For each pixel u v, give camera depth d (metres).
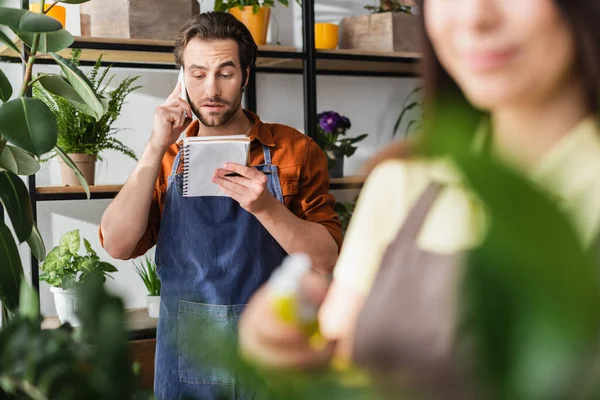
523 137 0.35
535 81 0.35
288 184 2.26
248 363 0.21
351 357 0.24
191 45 2.19
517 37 0.35
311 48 3.24
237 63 2.20
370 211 0.76
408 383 0.20
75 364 0.41
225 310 2.11
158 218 2.32
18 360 0.45
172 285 2.16
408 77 3.84
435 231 0.36
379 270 0.44
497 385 0.17
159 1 2.95
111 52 2.96
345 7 3.73
